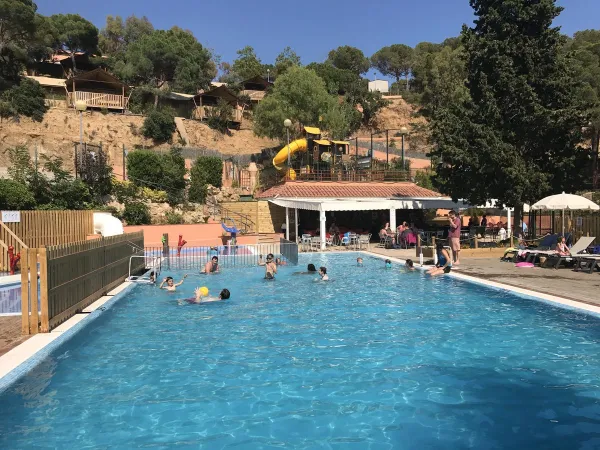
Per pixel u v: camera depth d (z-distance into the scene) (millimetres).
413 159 61188
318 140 38406
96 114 51188
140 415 5422
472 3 23672
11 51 50938
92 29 67438
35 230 17828
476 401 5754
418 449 4629
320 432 5008
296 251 20562
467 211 36844
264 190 38031
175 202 33250
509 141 22062
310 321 10062
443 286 14062
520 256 17984
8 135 45125
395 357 7473
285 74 49781
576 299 10484
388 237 26797
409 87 99125
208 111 61031
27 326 8070
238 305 11906
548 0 21250
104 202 28844
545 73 22047
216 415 5434
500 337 8500
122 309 11398
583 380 6375
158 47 66125
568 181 22094
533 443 4711
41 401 5812
